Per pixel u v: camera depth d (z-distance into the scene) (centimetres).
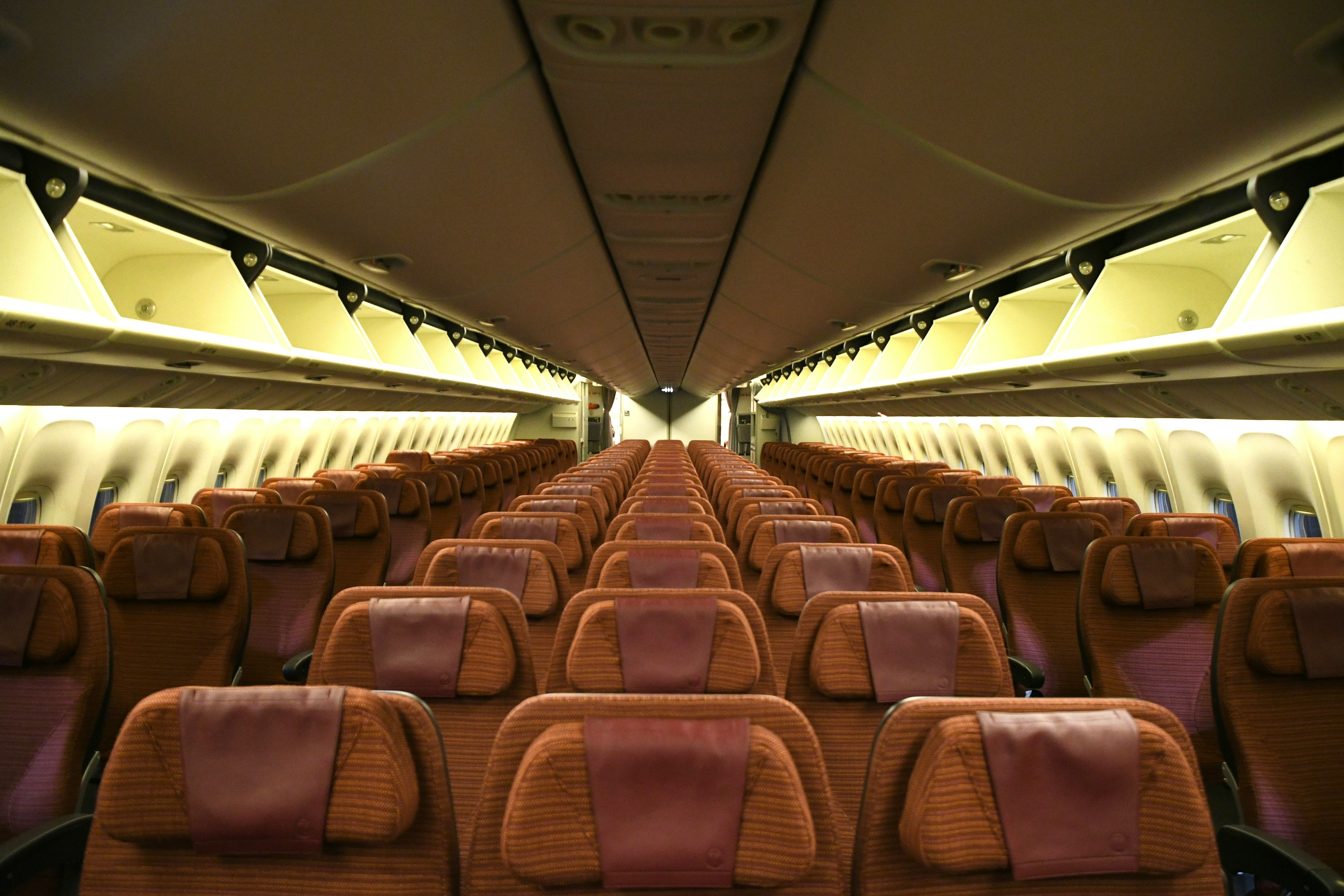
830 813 148
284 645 419
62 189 357
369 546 515
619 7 205
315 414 1068
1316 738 230
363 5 188
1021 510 527
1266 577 262
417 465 1159
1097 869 138
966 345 814
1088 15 181
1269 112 215
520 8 214
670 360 1639
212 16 181
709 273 600
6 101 212
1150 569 341
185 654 347
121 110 222
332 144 267
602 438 2877
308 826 140
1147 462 782
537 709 148
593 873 136
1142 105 219
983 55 206
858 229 396
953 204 330
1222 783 349
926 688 229
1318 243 330
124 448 684
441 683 227
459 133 279
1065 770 139
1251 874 232
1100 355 482
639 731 139
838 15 210
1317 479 571
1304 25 174
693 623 225
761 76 250
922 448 1700
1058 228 342
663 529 457
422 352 933
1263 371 400
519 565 324
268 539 425
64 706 229
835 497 1026
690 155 332
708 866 136
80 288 353
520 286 571
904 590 339
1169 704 343
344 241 394
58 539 316
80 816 198
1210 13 174
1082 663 415
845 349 1498
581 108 280
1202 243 449
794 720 149
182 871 150
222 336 480
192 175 279
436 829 150
